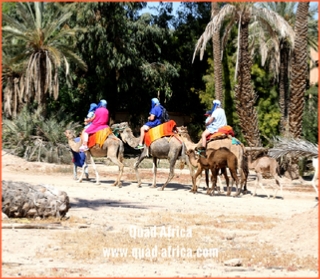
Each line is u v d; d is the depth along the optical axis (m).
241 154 24.48
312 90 50.00
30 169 32.09
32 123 38.62
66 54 43.66
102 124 26.52
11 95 45.38
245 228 16.64
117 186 26.12
